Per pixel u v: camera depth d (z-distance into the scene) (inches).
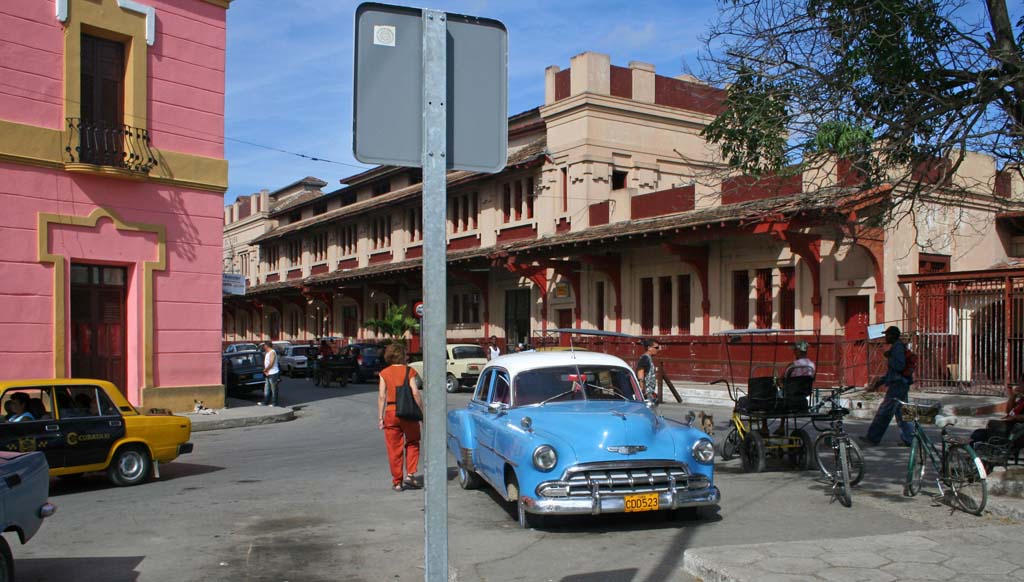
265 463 500.1
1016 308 688.4
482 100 135.9
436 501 125.3
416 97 131.2
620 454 294.5
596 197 1133.7
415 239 1540.4
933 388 721.6
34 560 276.2
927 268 820.6
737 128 350.6
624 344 1065.5
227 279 968.3
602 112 1144.2
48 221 665.6
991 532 269.7
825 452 474.9
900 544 253.8
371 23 129.9
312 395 1106.1
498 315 1326.3
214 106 773.9
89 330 706.2
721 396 807.7
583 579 243.4
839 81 337.7
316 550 286.8
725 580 225.6
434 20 131.6
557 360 368.8
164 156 735.1
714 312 949.8
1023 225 866.1
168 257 742.5
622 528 306.7
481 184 1346.0
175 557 278.4
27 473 235.1
